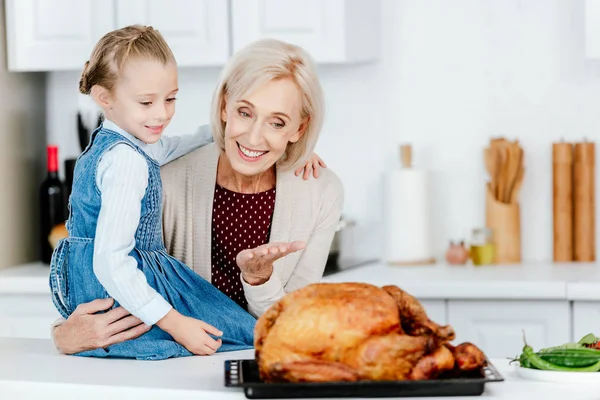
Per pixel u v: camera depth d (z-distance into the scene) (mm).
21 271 3875
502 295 3387
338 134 4090
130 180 1958
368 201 4078
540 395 1577
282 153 2320
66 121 4266
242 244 2461
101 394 1678
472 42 3965
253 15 3656
